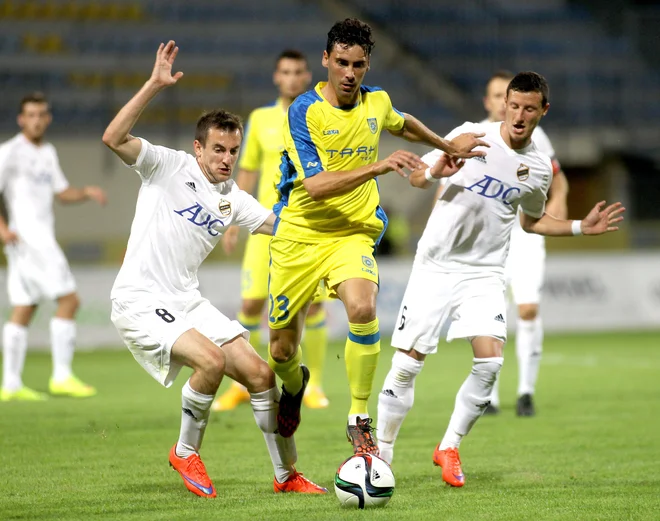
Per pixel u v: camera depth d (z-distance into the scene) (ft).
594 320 213.87
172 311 57.26
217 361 55.16
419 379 128.88
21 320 110.32
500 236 62.44
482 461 69.56
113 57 260.83
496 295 62.03
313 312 100.68
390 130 60.29
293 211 57.82
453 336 61.77
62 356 113.39
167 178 57.21
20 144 110.52
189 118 253.44
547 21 297.94
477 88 277.44
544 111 60.18
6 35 261.44
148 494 57.06
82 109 247.50
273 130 97.71
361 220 57.82
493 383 60.80
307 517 49.80
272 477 63.21
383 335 195.00
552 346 178.40
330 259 57.57
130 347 57.93
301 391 58.23
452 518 49.80
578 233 63.10
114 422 88.89
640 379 127.54
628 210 250.98
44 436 80.48
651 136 258.57
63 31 265.54
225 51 270.46
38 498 56.03
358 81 54.80
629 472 64.85
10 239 107.14
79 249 205.87
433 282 62.39
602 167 256.11
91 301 184.03
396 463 69.21
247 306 99.25
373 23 289.12
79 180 228.43
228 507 52.95
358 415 56.34
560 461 69.41
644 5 306.35
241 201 59.52
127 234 229.45
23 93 248.93
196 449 57.52
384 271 196.65
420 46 286.46
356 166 56.95
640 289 218.79
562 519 49.80
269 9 284.20
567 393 113.19
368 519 49.29
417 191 240.12
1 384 127.65
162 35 271.90
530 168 61.26
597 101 278.05
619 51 294.46
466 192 61.67
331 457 71.36
